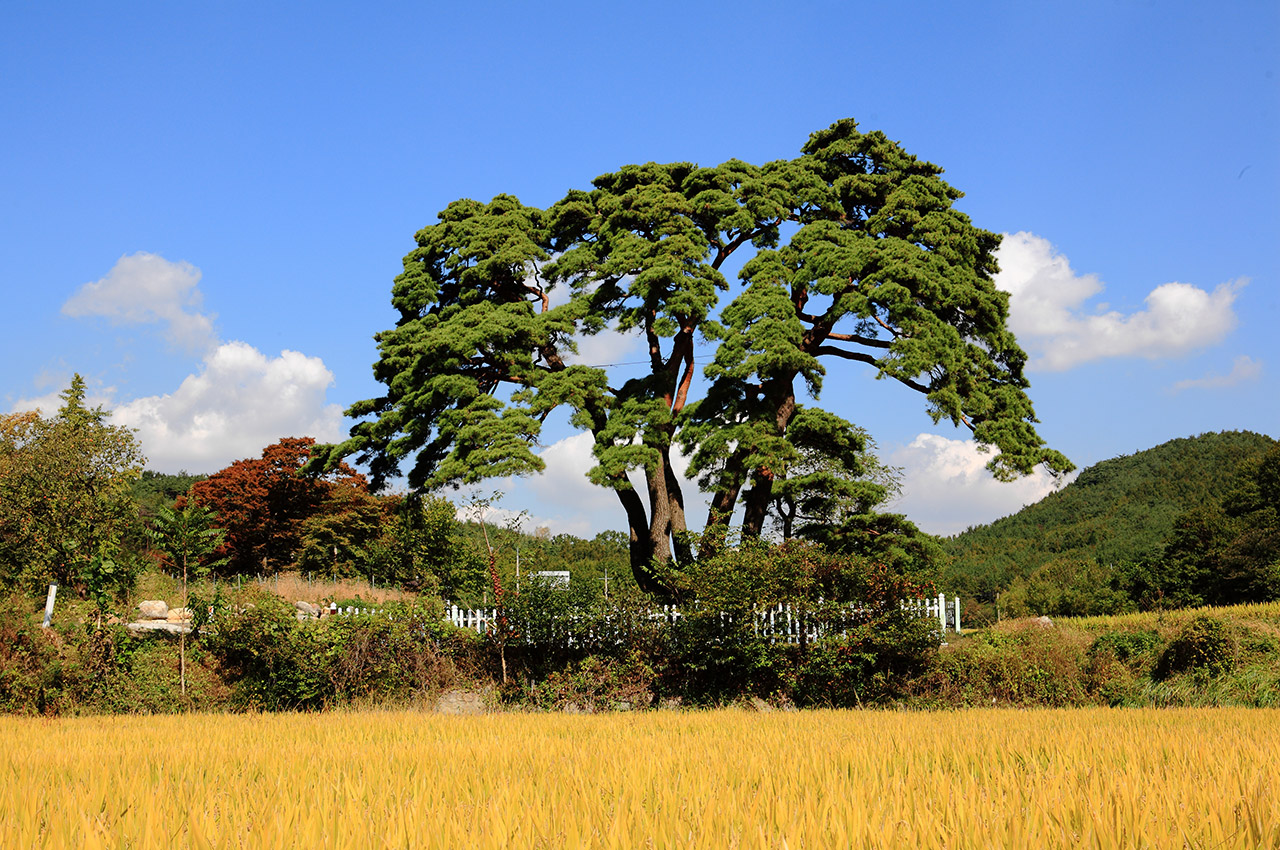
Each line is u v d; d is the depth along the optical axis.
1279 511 55.72
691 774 5.73
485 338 23.45
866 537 26.70
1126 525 100.94
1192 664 18.77
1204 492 99.75
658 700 17.03
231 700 15.68
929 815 4.00
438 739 9.01
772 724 10.87
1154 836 3.61
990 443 24.45
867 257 23.62
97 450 28.27
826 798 4.54
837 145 26.30
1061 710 13.31
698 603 17.39
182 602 18.98
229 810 4.56
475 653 17.23
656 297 23.66
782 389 24.62
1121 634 21.20
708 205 24.69
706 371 23.50
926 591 18.05
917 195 25.72
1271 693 16.92
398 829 3.84
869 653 17.08
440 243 25.86
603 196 25.92
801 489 27.42
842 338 26.11
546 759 6.86
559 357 25.75
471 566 30.38
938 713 12.98
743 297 23.80
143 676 15.52
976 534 126.56
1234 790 4.72
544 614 17.27
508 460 20.75
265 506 41.31
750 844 3.61
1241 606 24.95
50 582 18.19
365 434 25.50
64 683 14.79
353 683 16.03
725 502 24.17
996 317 25.44
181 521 17.05
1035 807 4.18
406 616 17.12
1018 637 18.94
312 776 6.04
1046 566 90.88
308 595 24.36
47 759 6.97
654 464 23.25
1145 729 9.00
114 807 4.62
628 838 3.70
